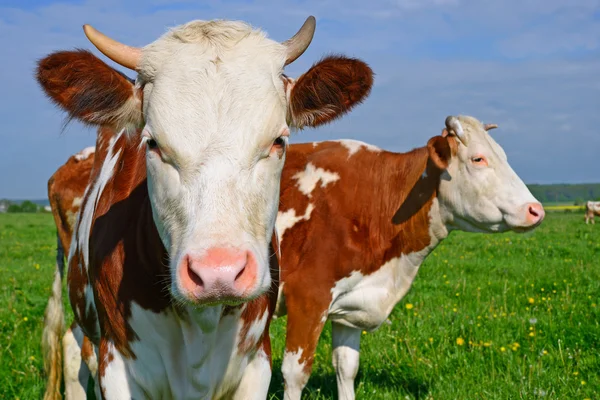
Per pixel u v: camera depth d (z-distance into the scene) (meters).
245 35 2.04
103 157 2.74
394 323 4.21
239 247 1.77
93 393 3.25
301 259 3.02
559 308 4.54
